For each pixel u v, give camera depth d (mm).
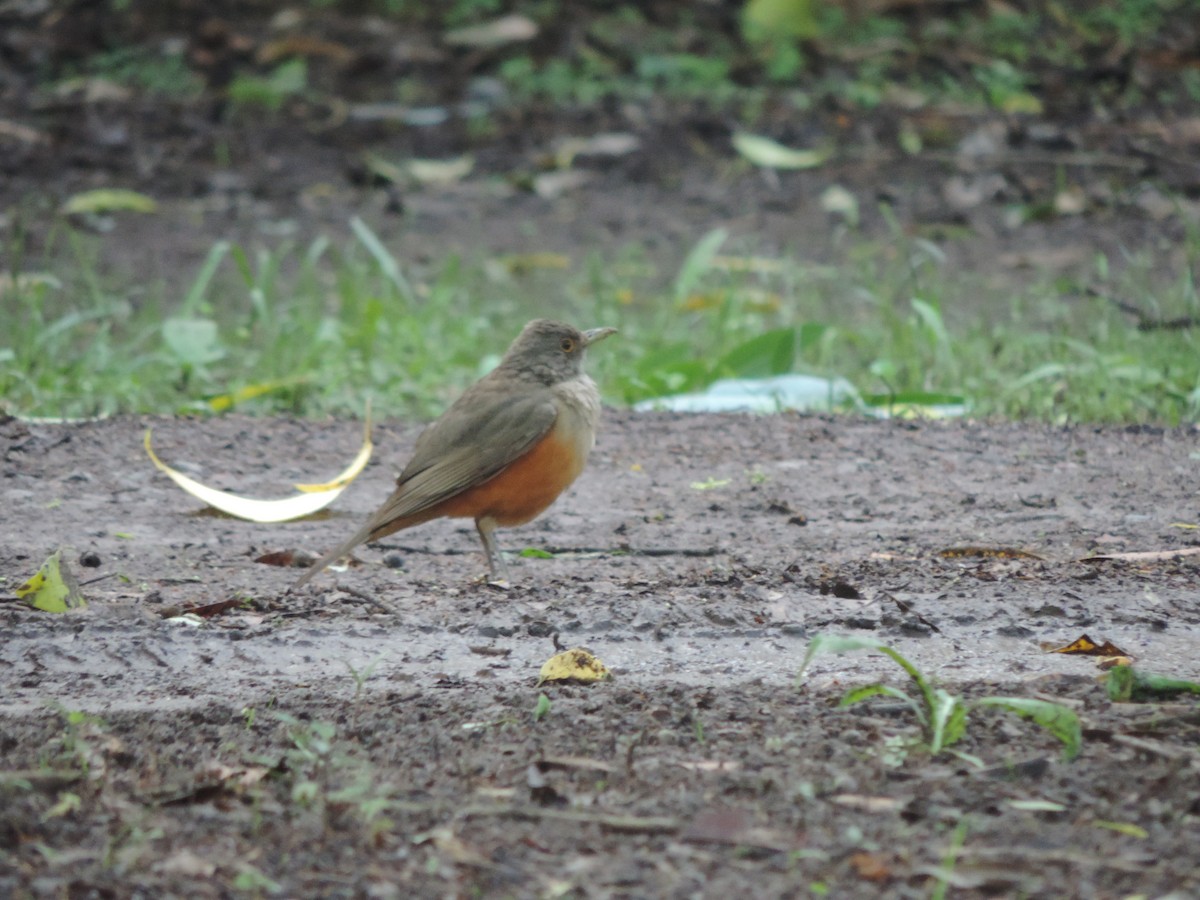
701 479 12211
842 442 13156
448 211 23672
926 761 6000
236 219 23016
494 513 9477
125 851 5238
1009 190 23609
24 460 12359
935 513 11094
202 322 15312
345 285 17906
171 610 8570
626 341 17219
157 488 11805
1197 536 10250
